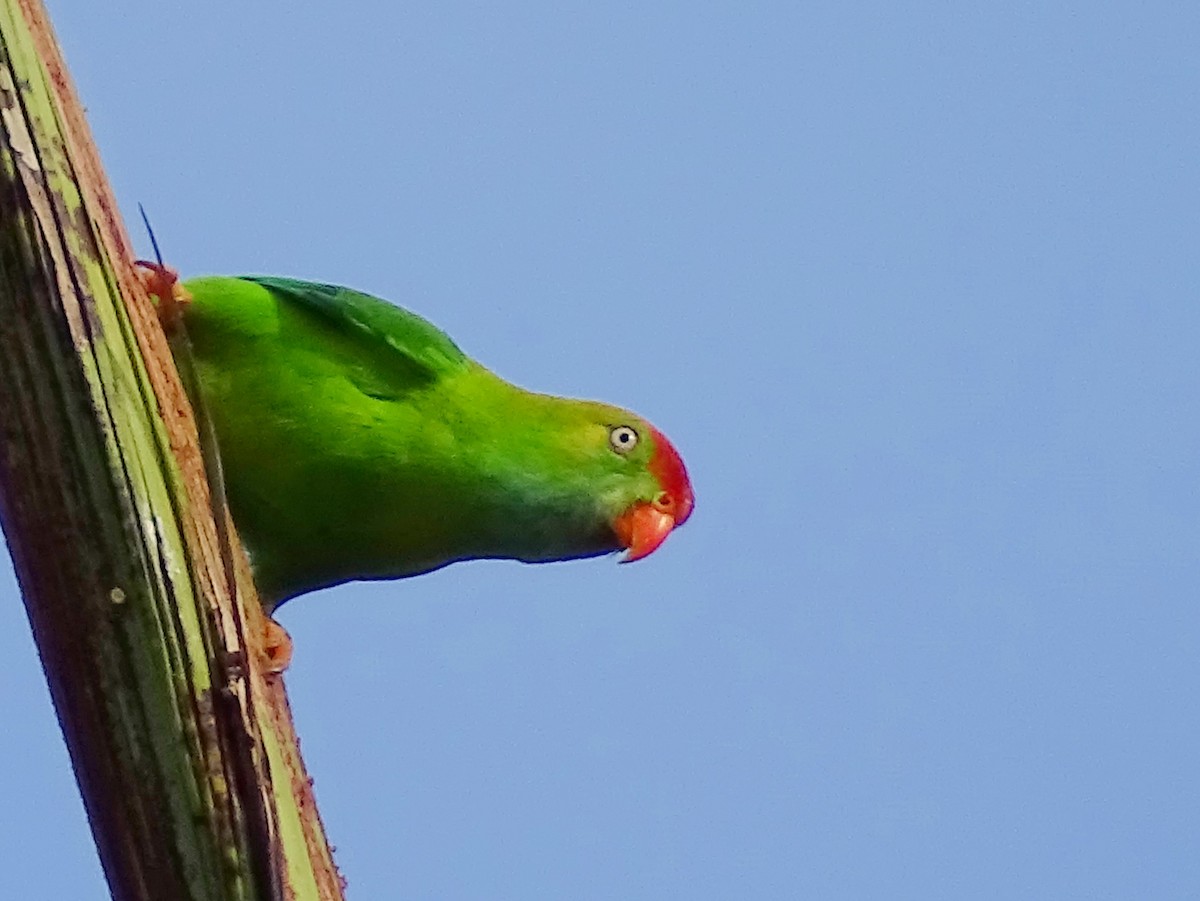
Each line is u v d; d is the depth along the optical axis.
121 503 7.49
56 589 7.50
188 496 7.77
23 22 8.05
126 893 7.70
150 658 7.47
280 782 8.19
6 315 7.55
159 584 7.50
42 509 7.48
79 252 7.74
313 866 8.25
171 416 7.91
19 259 7.58
